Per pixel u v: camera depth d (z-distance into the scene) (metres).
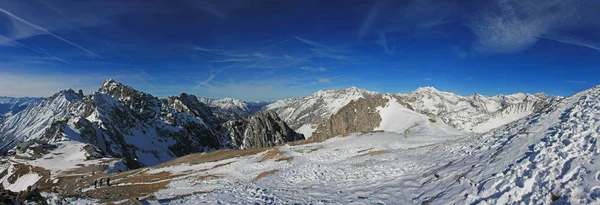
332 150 53.75
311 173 35.53
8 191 20.19
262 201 23.50
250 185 32.59
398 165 30.78
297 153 56.75
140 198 27.91
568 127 18.61
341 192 25.12
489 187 16.47
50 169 99.06
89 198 26.41
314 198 23.91
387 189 23.56
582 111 20.56
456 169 22.12
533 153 17.44
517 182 15.39
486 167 19.39
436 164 26.34
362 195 22.92
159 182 51.88
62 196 25.70
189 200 25.12
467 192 17.48
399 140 53.88
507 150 20.56
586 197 12.16
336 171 34.31
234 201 23.72
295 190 28.14
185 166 71.06
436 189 20.48
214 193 28.33
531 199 13.88
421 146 43.53
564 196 12.84
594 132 16.19
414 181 24.08
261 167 50.19
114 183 56.53
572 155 15.12
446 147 31.86
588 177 13.05
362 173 31.00
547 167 15.25
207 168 61.69
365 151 47.97
